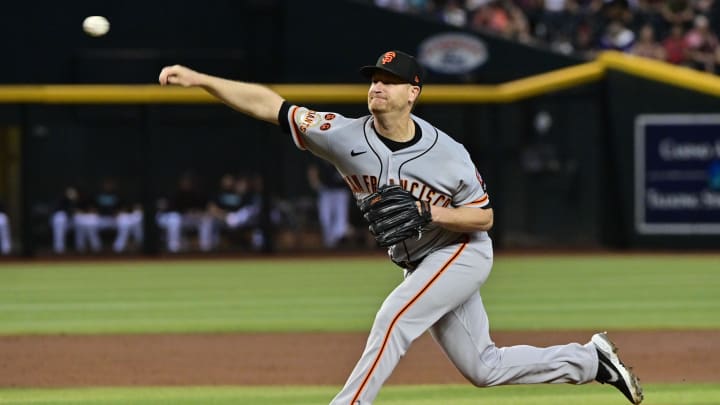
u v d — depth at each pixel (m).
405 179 18.84
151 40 75.69
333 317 40.94
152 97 72.75
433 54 76.31
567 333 36.16
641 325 38.22
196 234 74.88
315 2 75.88
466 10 83.38
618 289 50.66
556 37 81.75
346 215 75.25
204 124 74.19
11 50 75.00
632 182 74.00
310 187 74.94
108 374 29.23
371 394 18.62
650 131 73.56
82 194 74.00
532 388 26.80
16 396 25.77
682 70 73.38
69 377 28.77
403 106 18.61
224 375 29.11
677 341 34.69
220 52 75.88
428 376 28.95
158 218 74.12
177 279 57.19
